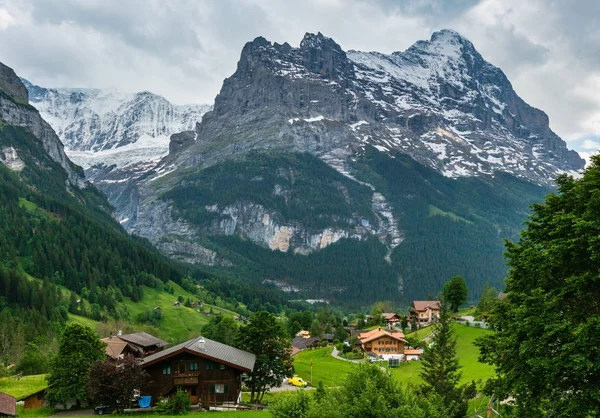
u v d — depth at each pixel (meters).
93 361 78.44
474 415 56.62
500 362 43.75
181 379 74.19
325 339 186.50
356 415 39.72
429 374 62.47
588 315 38.38
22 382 97.12
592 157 43.00
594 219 38.09
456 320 149.50
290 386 102.62
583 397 36.34
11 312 179.38
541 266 41.03
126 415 68.94
